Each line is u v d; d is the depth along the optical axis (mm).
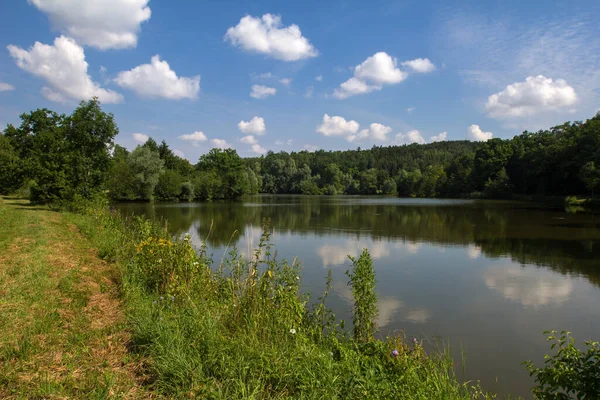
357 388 3580
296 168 118000
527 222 28109
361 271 6477
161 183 56281
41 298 5816
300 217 32250
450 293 10148
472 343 7117
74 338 4516
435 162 132250
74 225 16547
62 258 9125
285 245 17438
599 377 3330
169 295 5953
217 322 5012
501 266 13500
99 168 26016
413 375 4168
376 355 4727
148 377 3744
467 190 80688
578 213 36281
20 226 14016
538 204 51875
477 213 36812
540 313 8758
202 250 8672
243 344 4250
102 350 4301
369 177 109062
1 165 32281
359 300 6398
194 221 28031
